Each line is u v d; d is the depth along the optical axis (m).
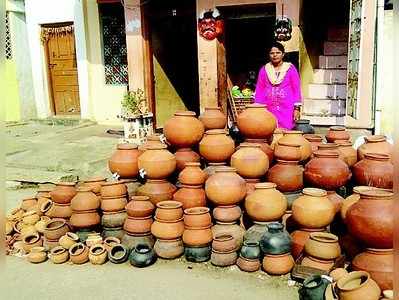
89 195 4.77
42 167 7.46
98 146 8.68
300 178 4.42
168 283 4.01
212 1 8.49
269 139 4.80
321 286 3.43
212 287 3.91
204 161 4.91
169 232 4.39
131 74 9.45
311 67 9.02
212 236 4.37
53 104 12.11
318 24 9.37
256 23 9.70
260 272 4.15
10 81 11.88
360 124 7.34
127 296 3.81
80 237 4.75
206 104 8.82
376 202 3.42
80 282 4.11
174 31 10.18
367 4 7.00
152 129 9.04
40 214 5.14
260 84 5.85
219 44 8.73
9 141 9.49
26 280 4.18
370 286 3.16
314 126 8.62
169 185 4.77
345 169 4.23
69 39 11.60
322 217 3.98
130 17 9.27
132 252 4.39
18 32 11.91
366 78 7.18
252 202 4.24
